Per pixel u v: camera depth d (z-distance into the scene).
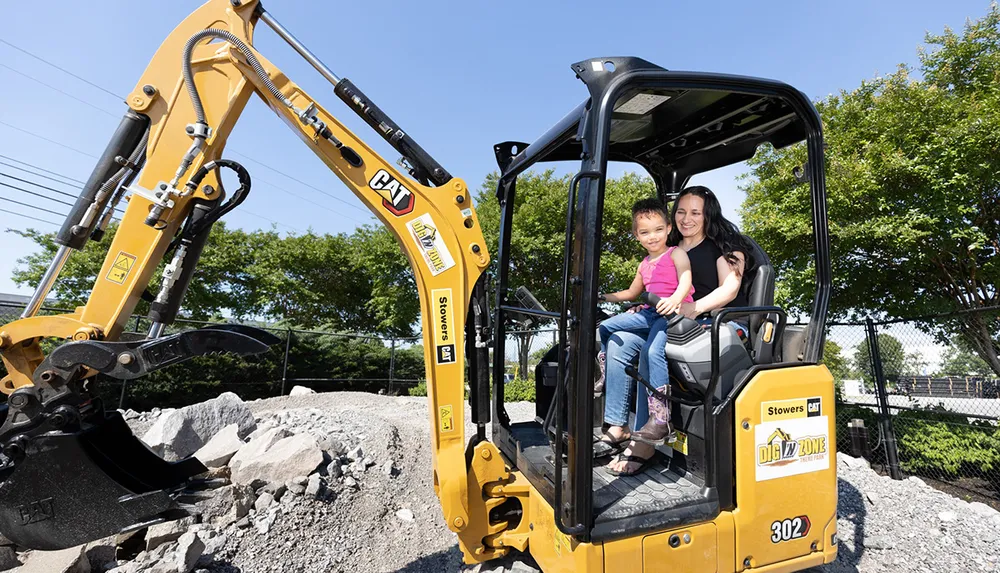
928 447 5.34
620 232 11.17
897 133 6.55
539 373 3.73
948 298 6.68
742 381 2.33
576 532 2.02
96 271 13.91
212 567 3.11
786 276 7.11
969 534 3.74
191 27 2.60
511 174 3.51
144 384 9.74
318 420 6.73
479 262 2.99
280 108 2.69
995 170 5.80
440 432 2.88
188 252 2.58
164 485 2.67
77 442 2.26
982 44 6.49
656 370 2.55
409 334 17.39
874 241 6.44
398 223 2.86
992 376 6.56
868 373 6.39
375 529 3.87
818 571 3.26
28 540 2.21
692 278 2.78
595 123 2.16
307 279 19.27
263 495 3.93
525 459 2.87
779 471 2.33
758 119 3.03
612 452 2.73
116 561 3.06
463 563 3.33
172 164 2.50
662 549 2.14
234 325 2.62
